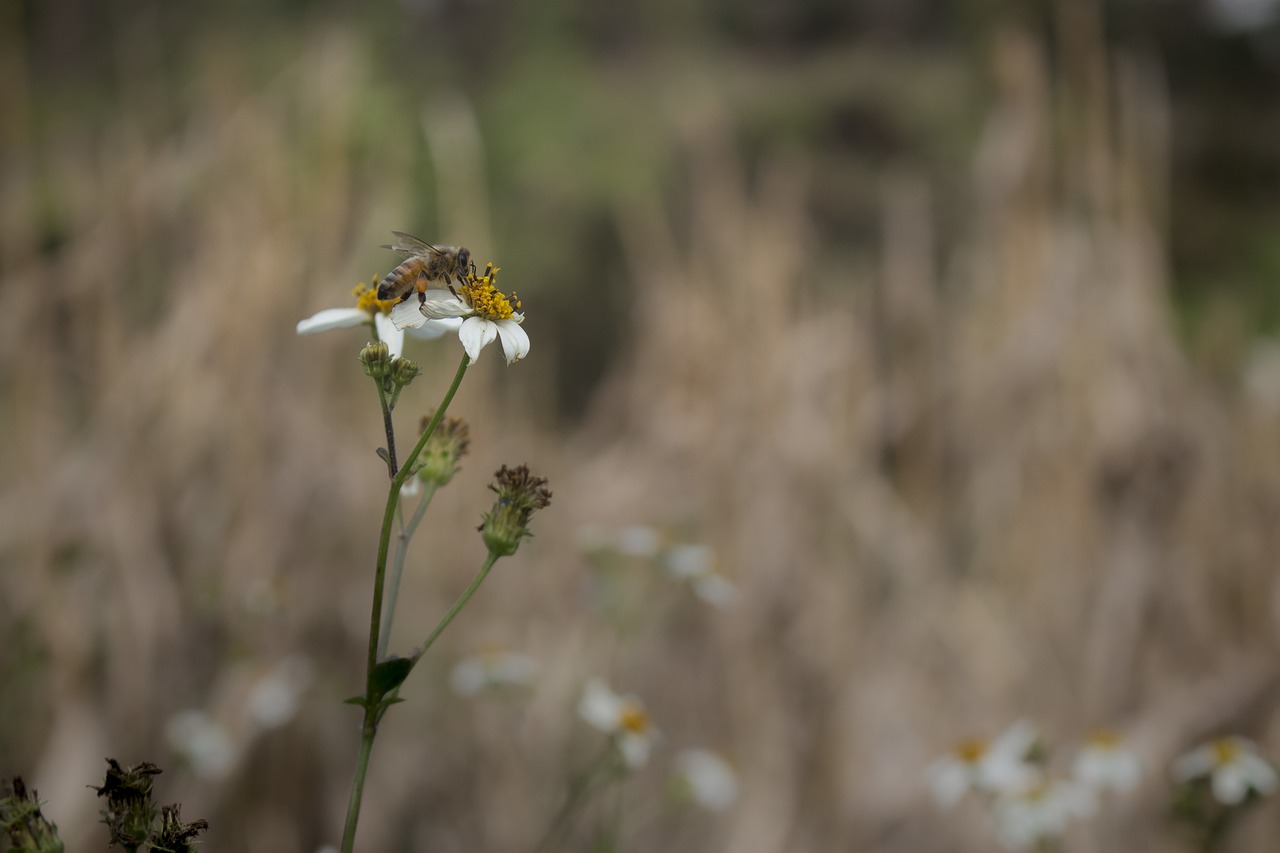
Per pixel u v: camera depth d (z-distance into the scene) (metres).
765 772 0.72
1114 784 0.60
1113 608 0.77
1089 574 0.79
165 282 0.81
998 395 0.87
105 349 0.75
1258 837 0.65
